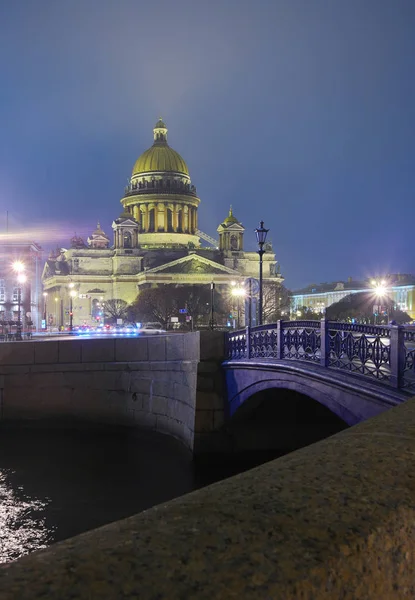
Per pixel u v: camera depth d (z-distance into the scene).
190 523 1.56
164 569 1.29
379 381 11.31
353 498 1.77
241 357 19.05
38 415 25.38
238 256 151.75
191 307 115.06
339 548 1.48
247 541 1.46
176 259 146.88
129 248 148.38
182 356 22.02
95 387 25.45
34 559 1.32
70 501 15.87
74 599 1.14
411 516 1.73
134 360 24.89
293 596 1.30
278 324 16.39
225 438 19.59
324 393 13.56
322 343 13.75
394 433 2.62
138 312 116.38
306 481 1.92
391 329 10.92
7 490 16.83
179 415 21.78
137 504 15.70
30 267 107.19
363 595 1.49
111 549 1.38
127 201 163.00
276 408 20.17
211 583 1.25
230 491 1.83
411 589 1.67
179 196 159.50
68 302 147.62
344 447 2.39
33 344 25.50
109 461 20.11
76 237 162.25
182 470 19.02
